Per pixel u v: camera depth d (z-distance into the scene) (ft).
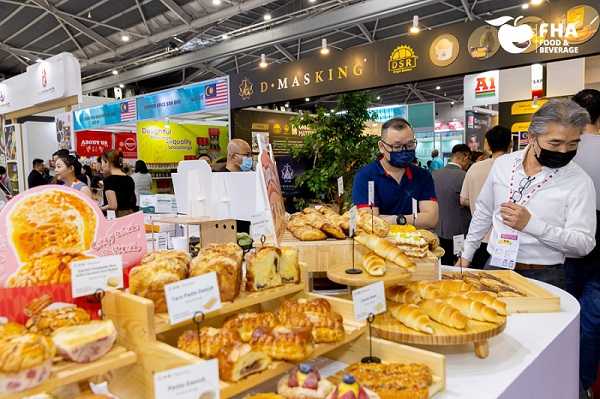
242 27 30.83
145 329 3.22
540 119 5.98
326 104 51.24
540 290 5.68
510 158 6.93
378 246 4.77
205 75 44.16
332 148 16.62
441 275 6.09
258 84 20.33
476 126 27.81
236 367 3.05
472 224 7.61
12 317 3.20
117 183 14.40
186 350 3.29
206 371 2.70
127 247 4.09
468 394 3.56
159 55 32.96
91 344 2.83
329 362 4.27
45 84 15.58
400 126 7.60
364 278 4.37
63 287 3.38
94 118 29.81
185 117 29.07
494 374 3.90
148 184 22.67
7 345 2.54
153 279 3.48
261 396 3.16
